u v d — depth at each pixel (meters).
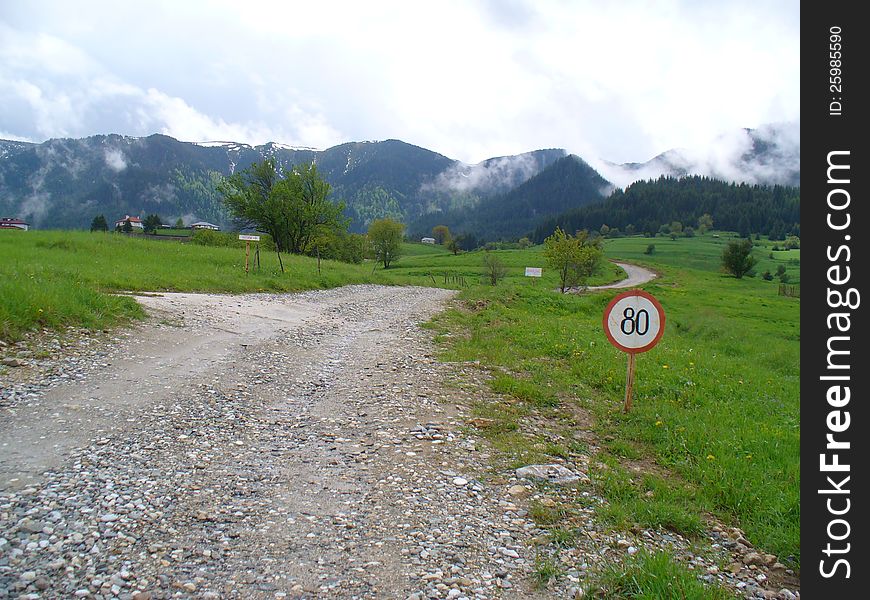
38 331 10.54
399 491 5.62
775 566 5.00
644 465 7.16
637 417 8.82
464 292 30.73
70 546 4.27
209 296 19.30
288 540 4.60
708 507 5.93
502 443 7.24
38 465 5.64
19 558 4.04
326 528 4.83
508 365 11.71
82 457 5.89
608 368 11.85
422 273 88.94
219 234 61.75
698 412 9.37
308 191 64.50
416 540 4.72
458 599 3.97
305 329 15.14
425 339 14.57
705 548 5.11
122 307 13.56
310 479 5.79
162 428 6.91
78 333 11.09
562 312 26.27
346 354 12.20
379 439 7.02
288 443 6.77
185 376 9.30
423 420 7.85
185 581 3.97
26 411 7.11
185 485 5.45
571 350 13.59
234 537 4.59
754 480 6.47
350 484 5.73
